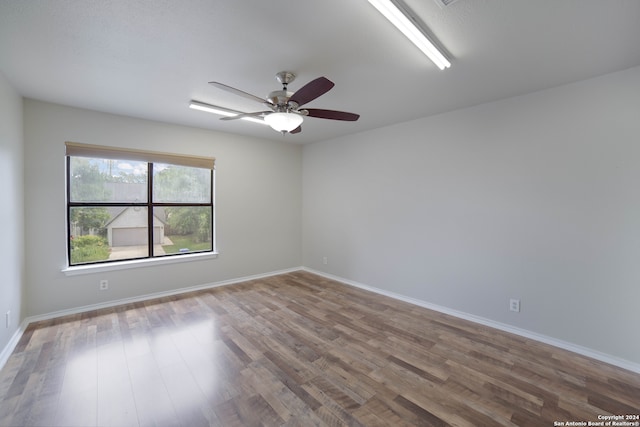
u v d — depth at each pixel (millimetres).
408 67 2320
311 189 5375
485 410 1857
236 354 2506
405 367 2330
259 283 4691
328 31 1849
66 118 3264
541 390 2059
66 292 3309
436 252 3574
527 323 2877
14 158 2729
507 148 2977
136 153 3725
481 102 3100
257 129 4336
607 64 2254
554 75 2445
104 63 2285
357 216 4547
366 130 4340
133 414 1798
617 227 2398
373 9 1632
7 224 2516
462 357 2488
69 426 1699
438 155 3535
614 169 2402
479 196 3189
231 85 2691
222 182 4520
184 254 4258
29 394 1961
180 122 3936
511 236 2969
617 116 2381
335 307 3646
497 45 1987
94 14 1684
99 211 3605
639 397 1993
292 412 1827
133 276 3760
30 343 2645
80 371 2230
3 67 2342
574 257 2605
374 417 1787
